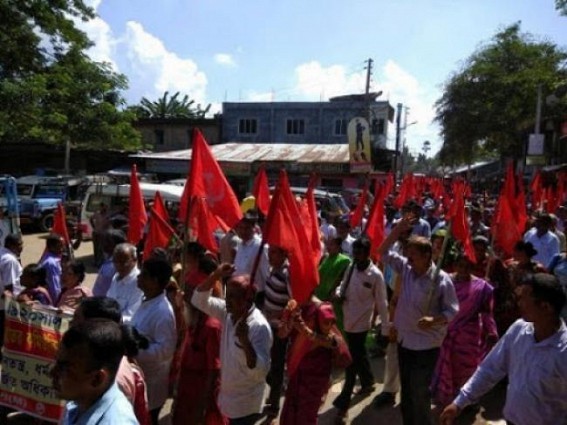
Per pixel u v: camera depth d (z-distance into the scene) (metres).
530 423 2.87
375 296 5.43
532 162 21.52
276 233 3.83
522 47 30.16
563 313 4.59
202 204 5.59
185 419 3.96
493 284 5.90
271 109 37.03
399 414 5.21
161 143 38.31
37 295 5.30
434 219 11.63
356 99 38.09
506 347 3.08
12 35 15.30
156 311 3.65
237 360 3.50
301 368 3.95
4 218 11.34
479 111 29.69
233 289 3.43
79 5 17.52
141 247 8.01
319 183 26.88
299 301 3.94
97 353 1.83
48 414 4.28
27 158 29.48
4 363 4.46
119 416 1.85
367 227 6.52
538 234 7.97
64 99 16.81
